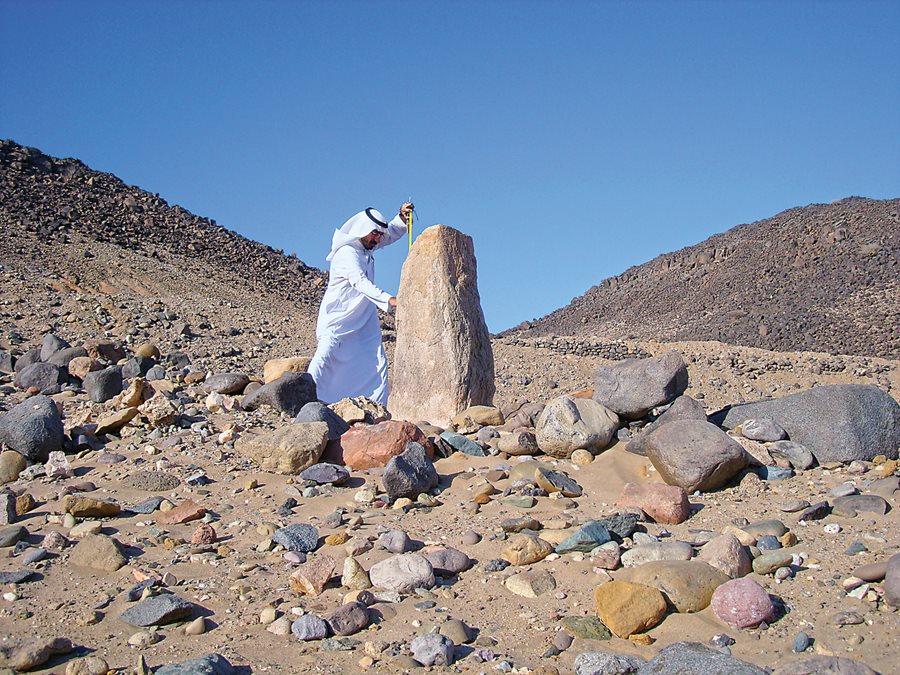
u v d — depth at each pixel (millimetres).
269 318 16953
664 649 3207
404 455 5160
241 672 3166
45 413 5797
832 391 5562
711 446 5016
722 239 55000
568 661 3268
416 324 7160
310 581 3816
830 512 4605
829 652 3258
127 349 11906
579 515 4688
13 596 3711
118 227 24312
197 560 4152
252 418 6852
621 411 6027
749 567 3943
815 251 46219
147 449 5922
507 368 15406
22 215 21953
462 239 7336
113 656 3275
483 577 3982
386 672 3182
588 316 53469
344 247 8070
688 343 19562
